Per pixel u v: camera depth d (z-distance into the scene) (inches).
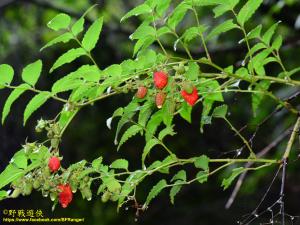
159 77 75.1
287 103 94.0
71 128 253.6
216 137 218.5
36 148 76.9
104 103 240.4
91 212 265.9
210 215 243.9
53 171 76.7
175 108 81.0
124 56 241.0
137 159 253.3
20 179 78.6
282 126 176.4
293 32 202.1
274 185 222.2
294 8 186.5
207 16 214.1
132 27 245.3
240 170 88.4
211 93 87.5
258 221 221.9
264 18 199.0
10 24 251.4
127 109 81.0
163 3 73.1
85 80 73.1
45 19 255.6
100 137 253.9
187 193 254.2
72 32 71.4
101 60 238.4
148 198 87.4
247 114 206.8
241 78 85.7
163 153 248.8
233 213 233.0
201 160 85.5
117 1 276.8
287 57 196.7
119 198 85.7
